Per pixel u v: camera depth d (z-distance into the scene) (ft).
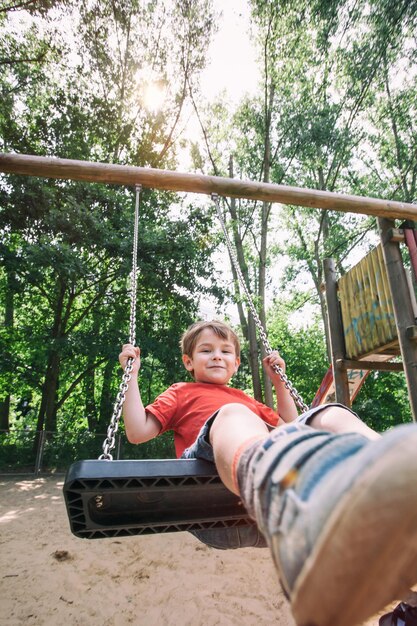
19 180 40.06
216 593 11.36
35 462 39.88
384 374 57.67
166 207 51.52
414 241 13.24
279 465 2.34
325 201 11.62
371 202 11.97
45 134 46.85
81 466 3.91
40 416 46.93
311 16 50.31
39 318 51.78
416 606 4.34
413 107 55.21
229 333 7.22
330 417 4.15
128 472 3.98
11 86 46.37
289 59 53.88
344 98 55.21
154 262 46.34
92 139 50.42
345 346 18.30
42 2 42.98
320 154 57.93
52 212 40.50
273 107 58.54
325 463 2.15
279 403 7.21
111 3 45.88
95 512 4.35
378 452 1.73
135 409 5.86
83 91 49.39
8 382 49.65
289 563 1.92
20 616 10.08
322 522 1.81
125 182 10.58
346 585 1.73
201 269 48.88
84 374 50.62
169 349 47.24
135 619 9.98
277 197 11.34
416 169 55.83
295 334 71.72
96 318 49.55
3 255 41.19
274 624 9.78
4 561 13.80
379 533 1.63
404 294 12.84
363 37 51.08
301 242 68.28
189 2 49.19
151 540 16.37
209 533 5.24
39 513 22.11
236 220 54.75
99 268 49.34
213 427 4.17
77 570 12.98
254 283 67.77
